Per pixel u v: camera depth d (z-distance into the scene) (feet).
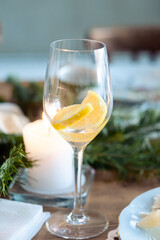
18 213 1.70
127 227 1.56
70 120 1.61
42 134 1.95
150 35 5.00
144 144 2.32
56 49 1.62
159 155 2.26
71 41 1.75
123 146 2.33
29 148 1.89
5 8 8.64
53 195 1.90
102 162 2.18
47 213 1.80
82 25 9.04
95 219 1.77
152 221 1.55
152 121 2.47
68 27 9.00
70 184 1.95
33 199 1.90
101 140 2.35
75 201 1.80
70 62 1.62
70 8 8.83
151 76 3.71
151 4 8.93
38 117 2.72
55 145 1.87
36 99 2.94
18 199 1.91
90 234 1.68
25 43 9.03
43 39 9.05
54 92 1.64
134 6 8.91
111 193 1.98
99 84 1.64
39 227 1.71
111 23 9.07
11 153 1.80
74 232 1.69
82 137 1.67
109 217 1.80
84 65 1.63
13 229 1.61
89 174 2.08
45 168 1.89
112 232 1.66
